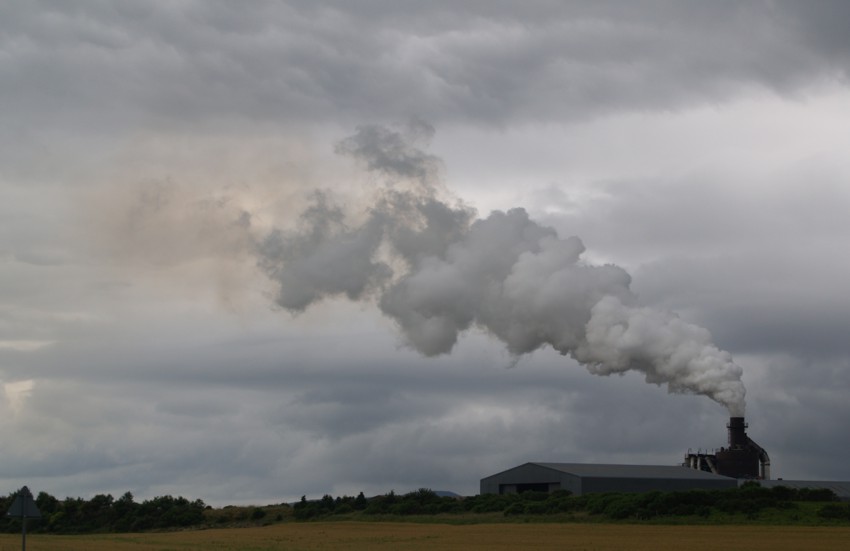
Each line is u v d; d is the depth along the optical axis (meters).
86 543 88.38
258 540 92.75
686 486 130.88
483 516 125.56
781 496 115.81
